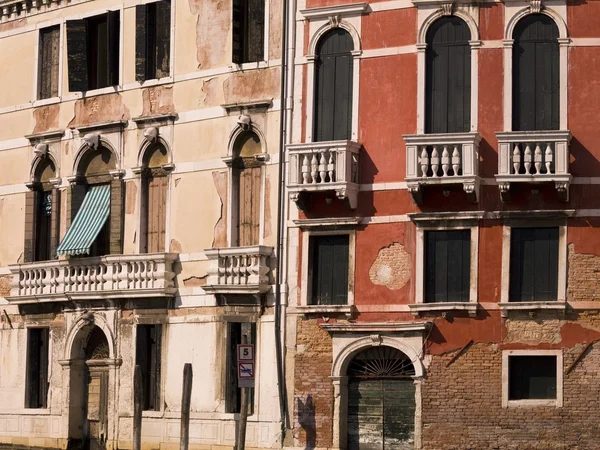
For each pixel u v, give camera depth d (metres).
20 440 45.56
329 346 38.78
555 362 36.81
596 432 36.44
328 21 39.31
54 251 45.28
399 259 38.12
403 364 38.16
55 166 45.50
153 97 43.03
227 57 41.41
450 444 37.38
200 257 41.56
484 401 37.16
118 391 43.03
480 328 37.34
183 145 42.25
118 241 43.41
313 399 38.88
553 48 37.41
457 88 37.94
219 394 40.69
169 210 42.47
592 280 36.69
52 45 46.06
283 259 39.66
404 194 38.12
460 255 37.66
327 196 38.94
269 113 40.38
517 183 36.75
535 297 37.12
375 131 38.59
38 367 45.69
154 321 42.38
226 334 40.66
